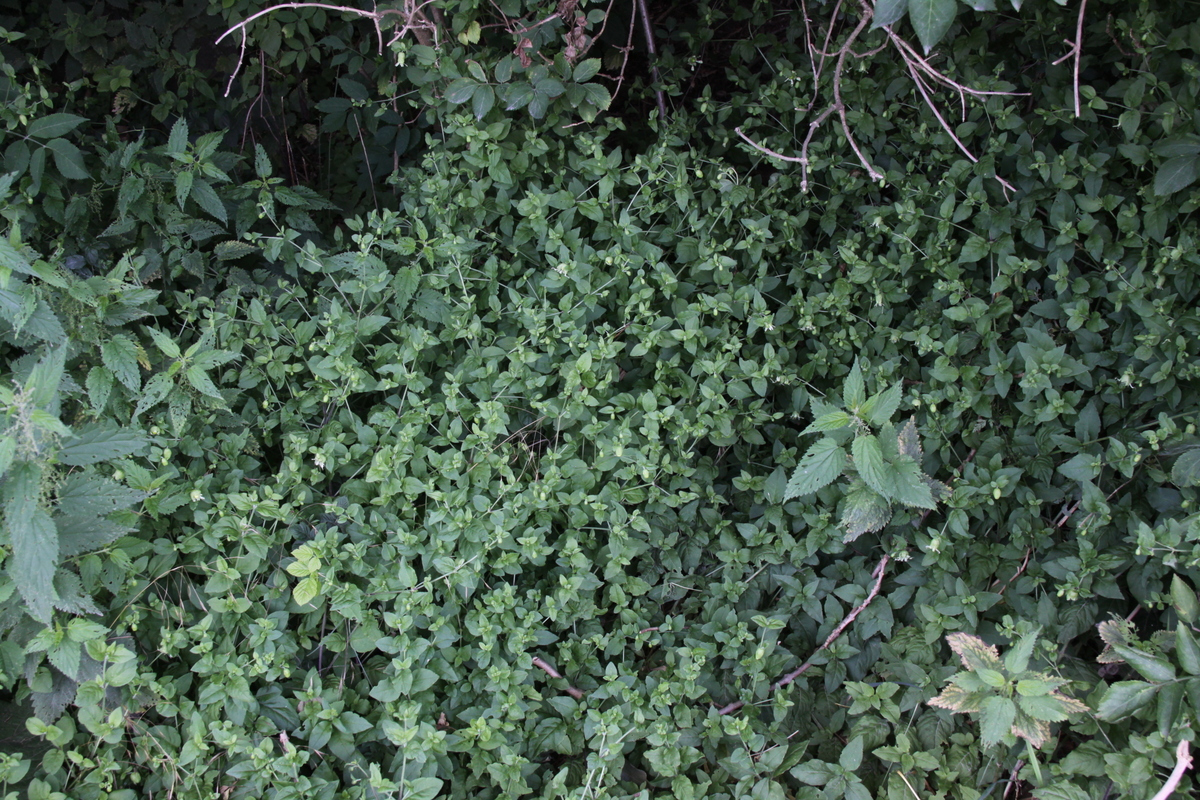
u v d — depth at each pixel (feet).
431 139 11.34
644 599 9.78
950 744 8.63
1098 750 7.75
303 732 8.18
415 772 8.02
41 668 8.00
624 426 9.41
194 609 8.82
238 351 9.79
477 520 8.88
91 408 8.75
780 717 8.55
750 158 12.56
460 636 8.78
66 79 14.53
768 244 11.27
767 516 9.77
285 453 9.52
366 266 10.09
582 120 11.87
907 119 12.28
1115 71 11.81
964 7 11.80
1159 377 9.29
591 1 11.14
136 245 10.88
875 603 9.32
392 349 9.92
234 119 14.97
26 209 10.40
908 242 10.77
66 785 7.84
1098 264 10.50
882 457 7.96
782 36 14.84
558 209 11.03
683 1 15.67
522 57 10.58
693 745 8.50
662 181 11.22
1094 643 9.41
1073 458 9.14
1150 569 8.74
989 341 10.04
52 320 7.75
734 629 9.11
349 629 8.73
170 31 14.28
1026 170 10.74
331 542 8.48
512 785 8.05
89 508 7.65
